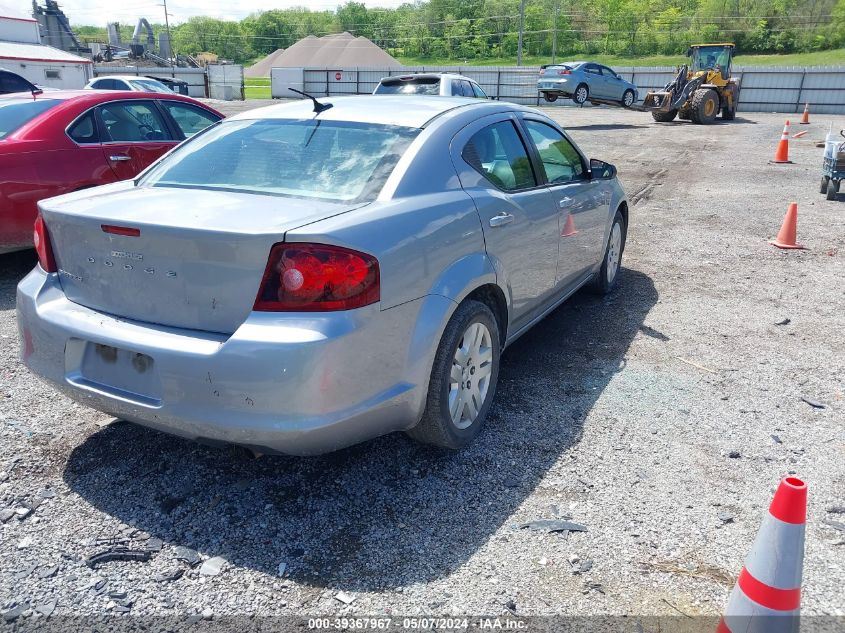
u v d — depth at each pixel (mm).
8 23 29594
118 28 59500
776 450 3324
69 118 5926
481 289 3359
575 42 109188
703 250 7309
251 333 2400
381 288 2570
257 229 2430
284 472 3086
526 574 2461
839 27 93875
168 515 2773
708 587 2408
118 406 2668
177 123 6875
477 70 39719
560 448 3318
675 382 4094
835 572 2475
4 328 4801
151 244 2570
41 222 2982
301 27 148750
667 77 36281
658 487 3002
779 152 13984
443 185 3135
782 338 4832
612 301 5633
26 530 2658
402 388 2744
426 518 2773
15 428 3426
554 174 4270
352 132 3301
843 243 7555
